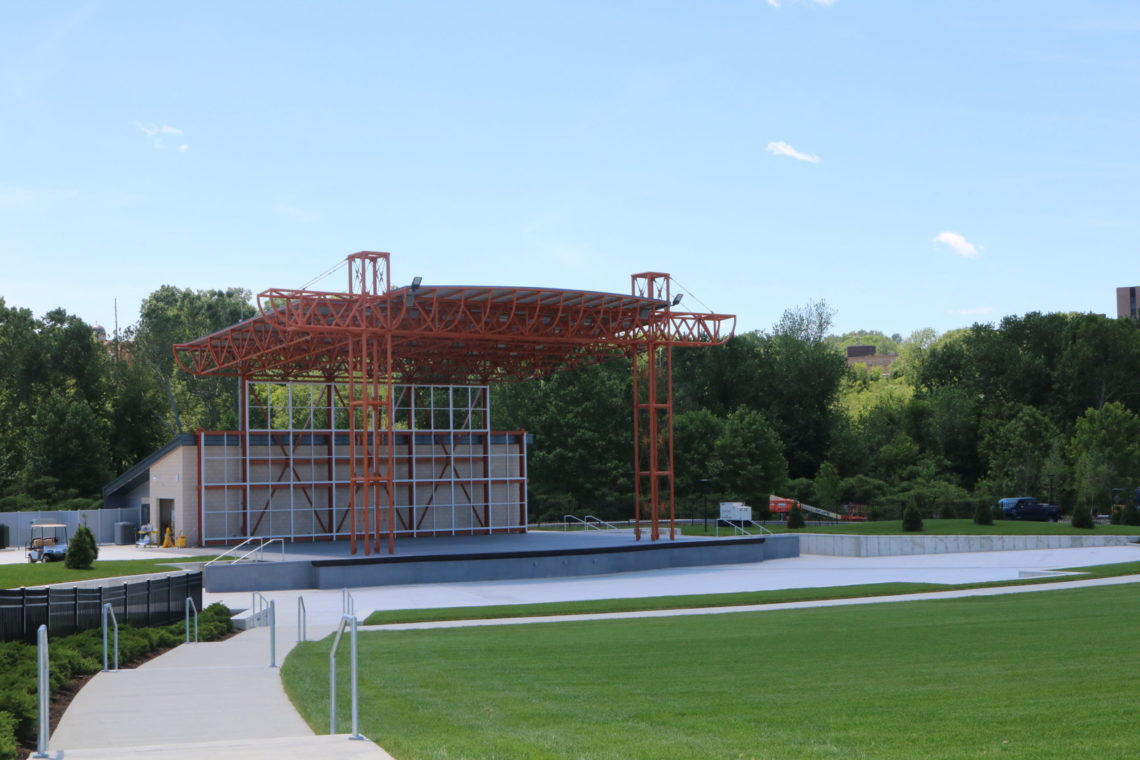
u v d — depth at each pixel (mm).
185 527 54844
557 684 15320
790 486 87375
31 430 80500
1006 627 21703
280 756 9258
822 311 113125
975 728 11109
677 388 101812
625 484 80938
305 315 44781
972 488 97625
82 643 19453
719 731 11391
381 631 26016
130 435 89312
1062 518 73250
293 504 57312
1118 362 98875
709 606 32156
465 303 47656
